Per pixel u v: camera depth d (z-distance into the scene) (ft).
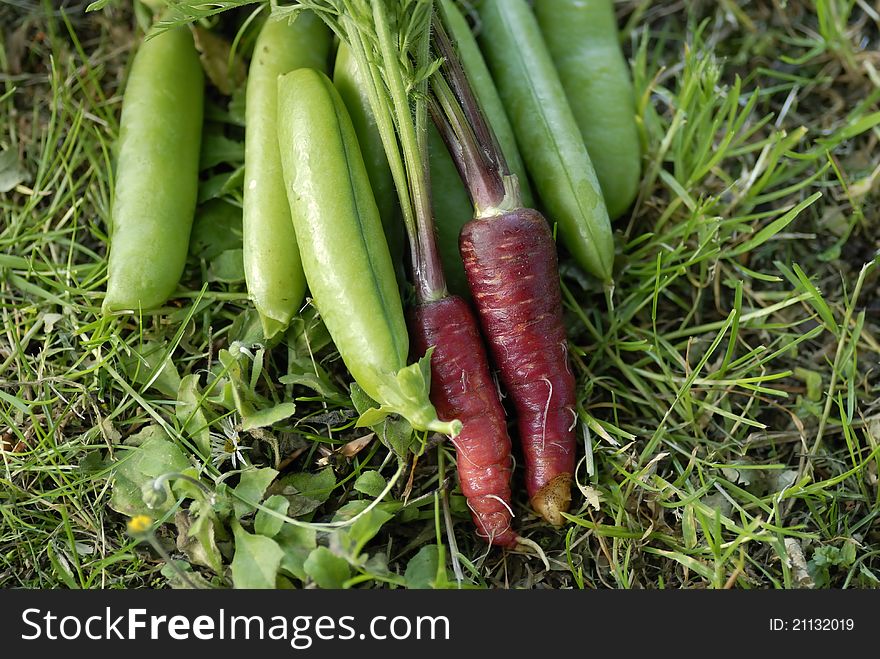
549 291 0.81
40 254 0.92
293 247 0.83
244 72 0.97
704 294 0.94
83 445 0.84
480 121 0.81
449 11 0.90
